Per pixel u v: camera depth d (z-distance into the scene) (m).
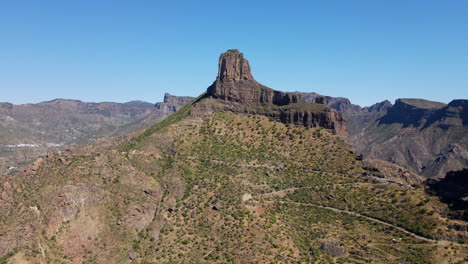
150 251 152.25
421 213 171.50
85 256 142.88
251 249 149.12
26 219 141.00
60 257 137.25
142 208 167.00
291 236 160.12
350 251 152.25
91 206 157.38
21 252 130.62
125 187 172.62
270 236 157.75
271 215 172.62
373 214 177.88
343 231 167.38
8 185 150.25
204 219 167.62
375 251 152.00
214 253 149.12
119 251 148.88
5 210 143.00
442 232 158.50
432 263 143.88
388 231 166.50
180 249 152.88
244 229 160.75
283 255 146.75
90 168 173.50
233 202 176.62
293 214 177.38
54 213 145.25
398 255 149.88
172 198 178.38
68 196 152.75
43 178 160.00
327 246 152.62
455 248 150.75
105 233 151.88
